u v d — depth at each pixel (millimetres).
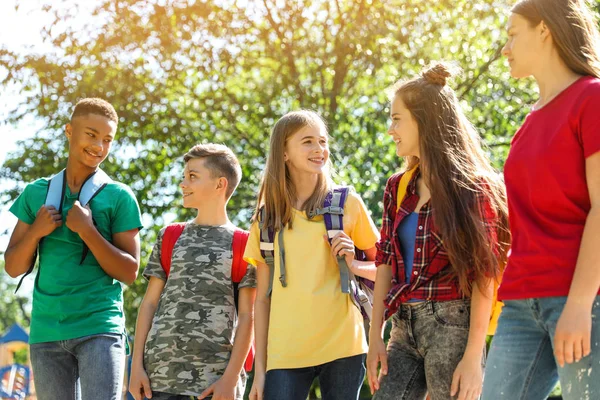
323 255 4098
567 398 2834
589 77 2996
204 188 4586
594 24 3102
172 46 14938
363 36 14516
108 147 4566
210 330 4328
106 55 15141
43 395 4371
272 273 4234
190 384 4258
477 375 3395
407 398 3594
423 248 3555
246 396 13789
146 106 15219
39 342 4367
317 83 15305
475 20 14422
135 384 4371
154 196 15289
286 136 4211
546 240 2953
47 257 4426
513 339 3051
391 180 3834
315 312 4012
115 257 4359
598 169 2834
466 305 3494
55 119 15391
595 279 2771
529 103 14516
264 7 15258
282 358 4008
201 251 4445
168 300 4406
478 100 14375
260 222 4242
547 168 2959
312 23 15234
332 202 4184
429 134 3605
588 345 2742
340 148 13695
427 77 3719
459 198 3486
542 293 2932
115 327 4359
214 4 15039
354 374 3996
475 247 3416
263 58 15711
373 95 14773
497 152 14273
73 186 4570
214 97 15500
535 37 3078
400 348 3639
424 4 14500
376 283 3770
